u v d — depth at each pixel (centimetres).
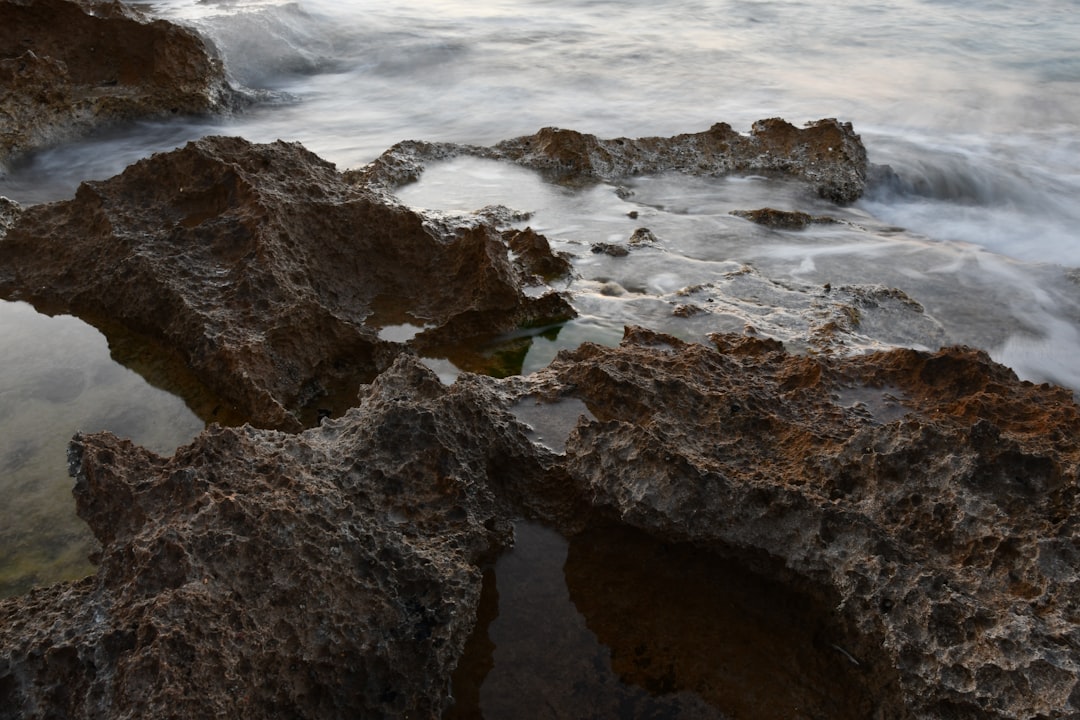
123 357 510
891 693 289
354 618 276
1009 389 401
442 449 349
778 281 661
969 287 678
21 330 534
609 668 306
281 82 1317
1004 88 1312
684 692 298
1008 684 256
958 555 300
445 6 1762
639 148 933
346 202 575
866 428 344
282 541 277
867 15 1764
